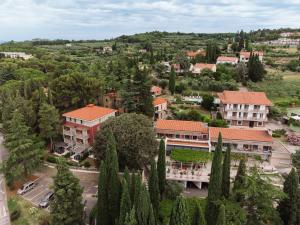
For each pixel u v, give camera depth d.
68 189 41.44
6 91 93.88
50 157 67.94
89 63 168.75
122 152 55.88
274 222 38.78
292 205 40.06
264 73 139.62
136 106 80.06
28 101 76.88
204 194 55.00
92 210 48.12
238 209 36.91
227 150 42.69
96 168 62.84
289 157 66.62
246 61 165.75
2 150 75.19
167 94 118.44
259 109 83.81
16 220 48.34
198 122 75.06
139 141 56.44
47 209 50.69
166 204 49.66
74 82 81.12
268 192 36.84
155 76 139.00
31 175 62.09
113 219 41.56
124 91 81.00
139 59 180.12
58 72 116.38
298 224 40.47
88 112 74.56
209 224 40.59
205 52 179.75
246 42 194.75
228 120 86.00
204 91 121.62
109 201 41.34
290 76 150.75
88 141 71.19
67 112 79.25
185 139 68.06
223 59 159.50
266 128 84.81
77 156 67.50
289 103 110.31
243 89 124.69
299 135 78.94
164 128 69.94
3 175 63.16
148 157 56.72
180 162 59.59
